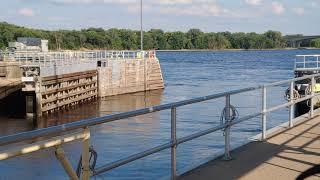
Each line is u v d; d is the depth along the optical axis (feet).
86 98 166.50
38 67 139.23
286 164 26.91
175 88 216.74
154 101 171.42
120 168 55.88
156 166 57.52
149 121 90.68
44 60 163.84
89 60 173.58
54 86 144.77
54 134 15.80
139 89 200.64
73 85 155.74
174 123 22.99
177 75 297.74
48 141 14.51
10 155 13.26
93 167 17.04
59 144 14.99
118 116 18.40
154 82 209.97
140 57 206.08
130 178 52.60
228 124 27.99
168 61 510.58
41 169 51.60
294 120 41.68
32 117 134.51
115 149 65.31
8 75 167.94
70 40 522.47
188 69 364.17
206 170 25.77
